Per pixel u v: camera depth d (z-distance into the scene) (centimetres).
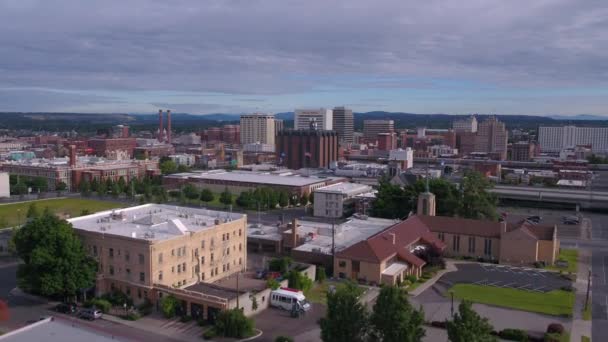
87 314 9162
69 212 19850
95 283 10175
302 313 9531
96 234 10281
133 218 12081
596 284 11594
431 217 14675
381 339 6988
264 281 11331
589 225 18938
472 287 11325
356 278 11588
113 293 10094
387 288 7012
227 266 11775
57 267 9494
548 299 10512
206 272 11100
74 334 6775
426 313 9612
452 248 14200
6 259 13200
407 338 6738
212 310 9088
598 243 15762
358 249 11669
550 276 12200
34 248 9669
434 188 17050
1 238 15212
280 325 9044
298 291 10112
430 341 8256
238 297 9238
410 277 11669
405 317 6794
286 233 13938
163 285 9694
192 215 12656
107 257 10194
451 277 12094
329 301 7256
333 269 11956
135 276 9862
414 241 13225
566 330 8869
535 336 8506
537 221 19712
